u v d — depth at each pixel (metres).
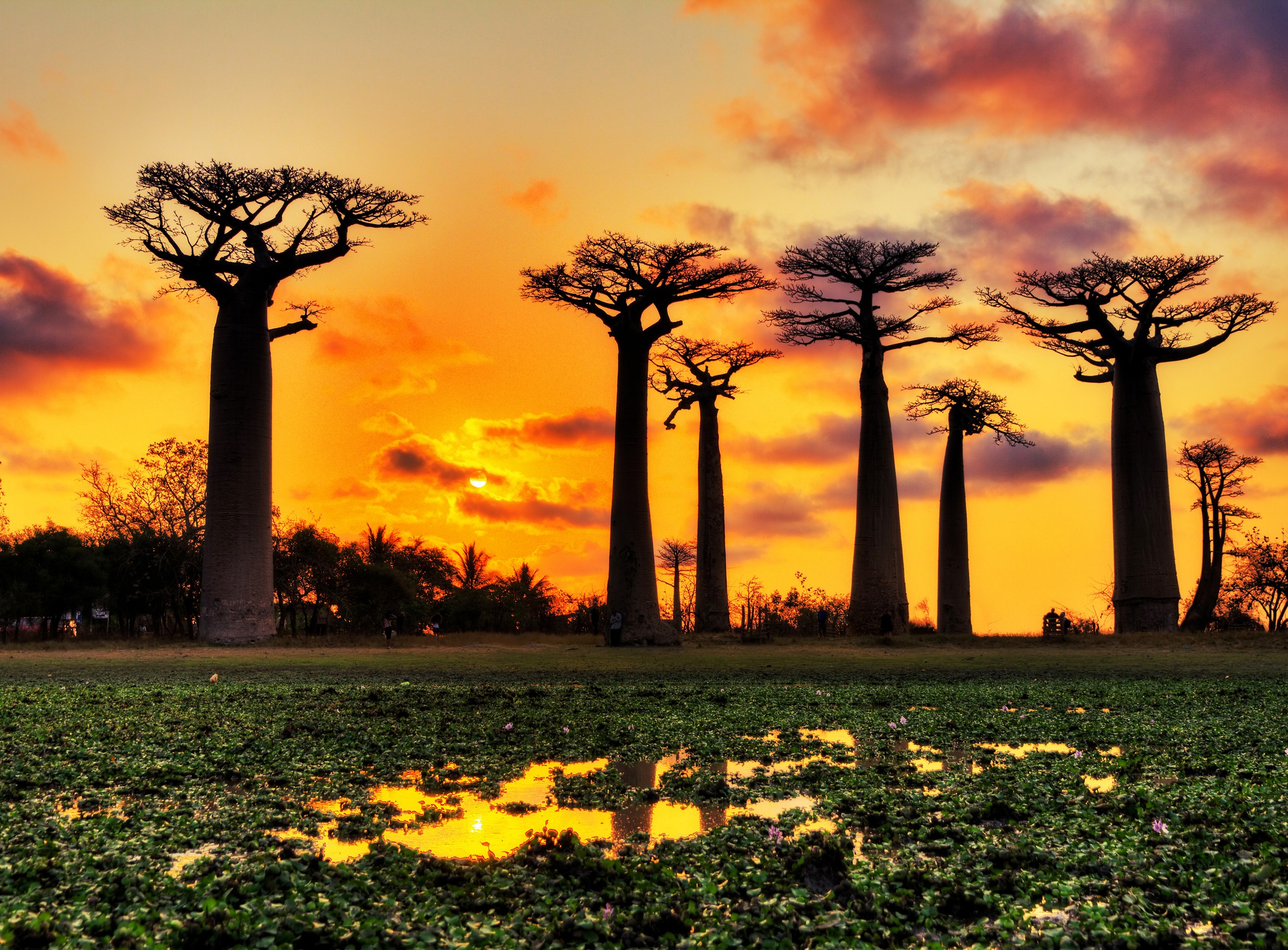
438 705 18.03
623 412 42.31
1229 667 28.94
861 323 49.19
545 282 41.66
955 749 13.34
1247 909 6.21
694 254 41.16
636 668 28.70
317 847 8.31
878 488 48.22
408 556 69.31
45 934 5.78
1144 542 46.19
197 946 5.76
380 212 39.78
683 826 9.24
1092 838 8.23
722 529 57.66
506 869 7.39
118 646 37.72
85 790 10.44
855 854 7.99
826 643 43.88
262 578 38.84
